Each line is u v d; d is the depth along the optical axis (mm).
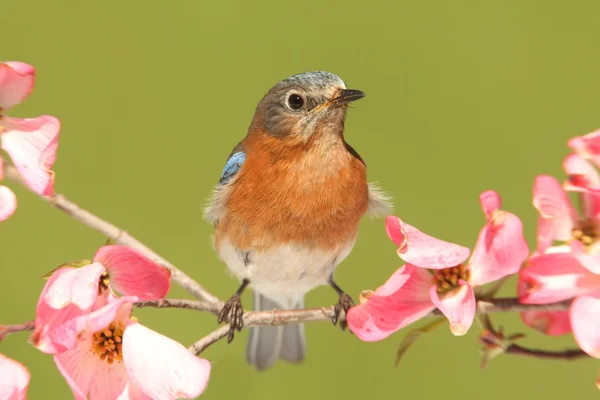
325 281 4191
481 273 4023
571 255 4012
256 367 4250
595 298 4000
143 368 4008
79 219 4090
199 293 4090
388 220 4023
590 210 4016
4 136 4055
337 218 4172
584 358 4051
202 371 4008
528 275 4016
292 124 4172
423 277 4031
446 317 4039
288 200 4168
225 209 4180
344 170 4172
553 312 4051
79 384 4020
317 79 4180
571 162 4012
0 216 4027
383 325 4027
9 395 3998
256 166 4176
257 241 4176
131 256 4016
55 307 4000
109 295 4020
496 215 4020
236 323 4094
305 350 4250
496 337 4055
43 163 4055
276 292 4203
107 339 4023
